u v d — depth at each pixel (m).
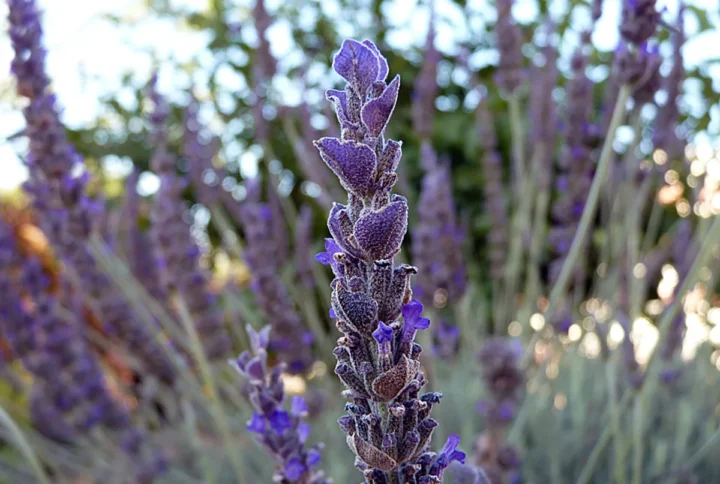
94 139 1.11
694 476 0.56
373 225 0.18
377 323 0.18
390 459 0.19
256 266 0.56
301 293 0.88
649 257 0.71
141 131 1.12
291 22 1.11
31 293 0.66
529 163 0.88
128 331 0.71
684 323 0.63
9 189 1.26
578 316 0.79
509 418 0.47
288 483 0.27
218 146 0.80
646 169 0.57
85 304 0.84
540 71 0.71
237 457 0.52
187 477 0.68
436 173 0.66
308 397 0.58
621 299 0.60
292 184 1.10
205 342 0.61
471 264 1.02
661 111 0.58
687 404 0.64
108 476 0.72
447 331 0.79
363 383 0.19
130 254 0.80
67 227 0.53
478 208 1.10
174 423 0.79
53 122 0.51
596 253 0.97
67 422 0.70
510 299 0.82
